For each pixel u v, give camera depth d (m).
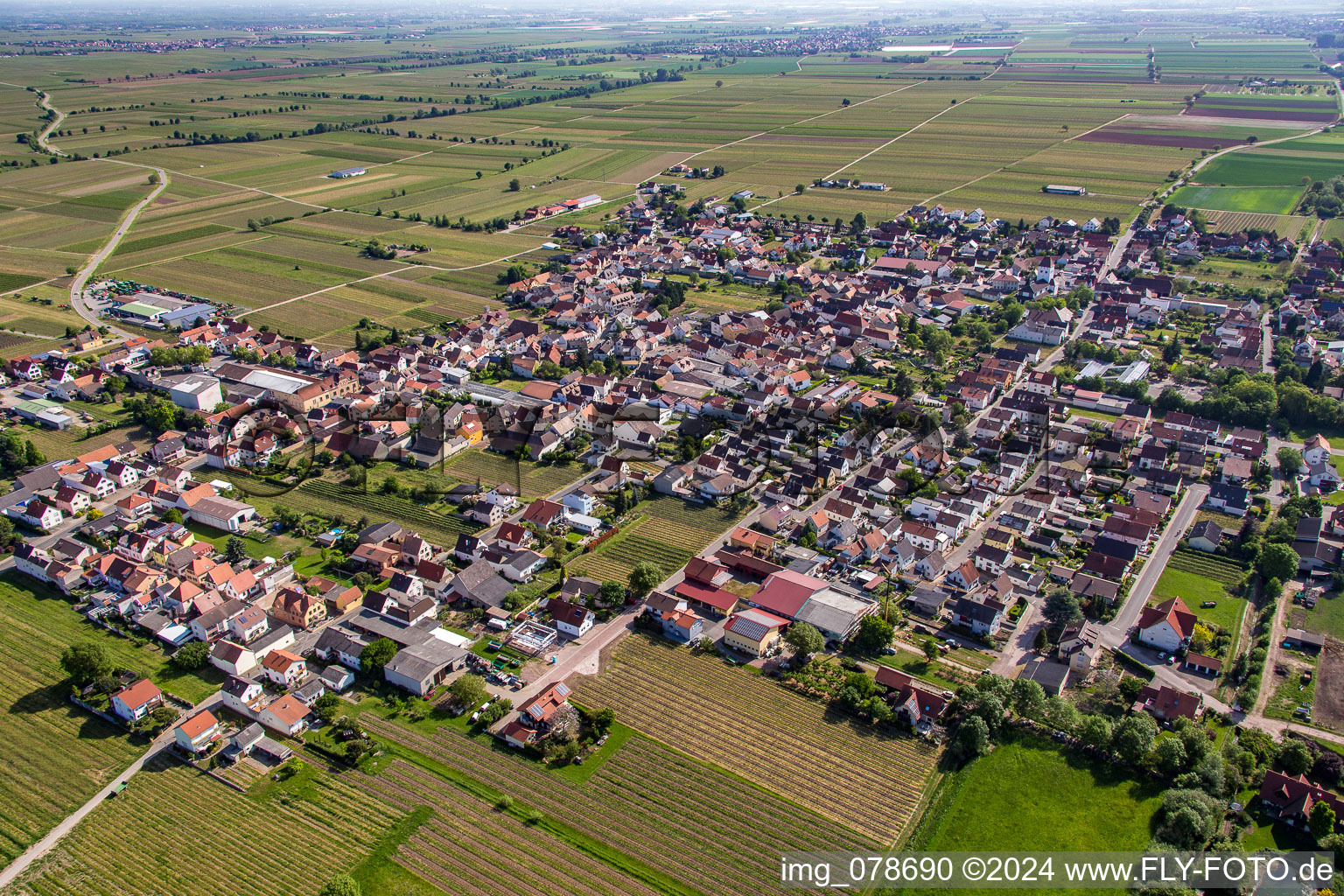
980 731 131.50
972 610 162.12
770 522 195.00
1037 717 138.12
